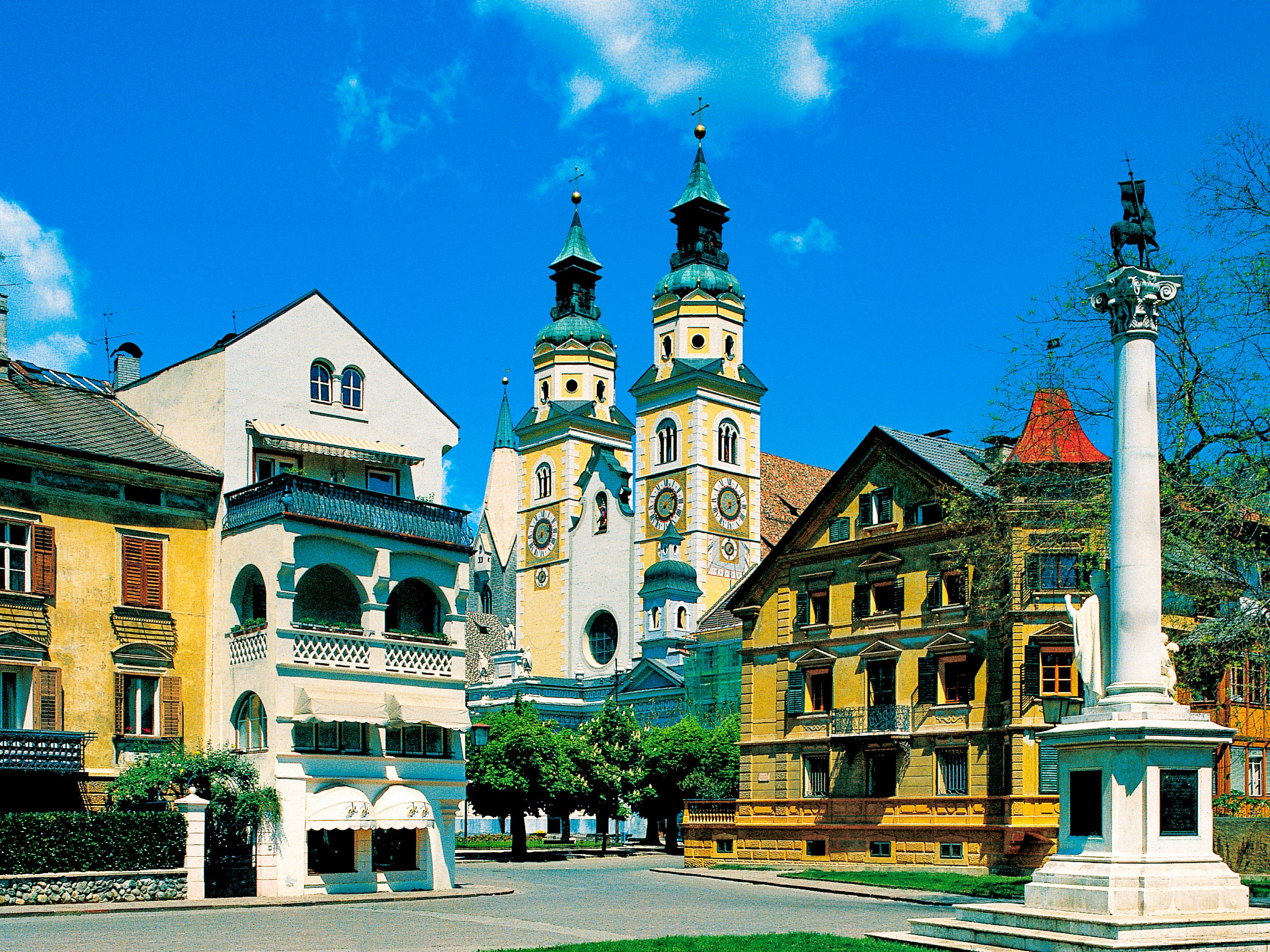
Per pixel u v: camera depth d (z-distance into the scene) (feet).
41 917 111.34
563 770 233.96
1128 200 90.94
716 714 309.42
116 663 143.02
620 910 123.65
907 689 189.78
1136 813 81.76
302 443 160.97
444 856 154.61
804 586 206.39
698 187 447.42
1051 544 143.84
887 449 196.34
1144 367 87.35
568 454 458.50
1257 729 177.37
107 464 144.46
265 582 145.79
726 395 431.02
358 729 150.92
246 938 94.53
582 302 487.20
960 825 178.09
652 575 396.78
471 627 501.56
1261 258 121.80
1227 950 74.74
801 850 198.29
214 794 138.21
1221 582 121.90
